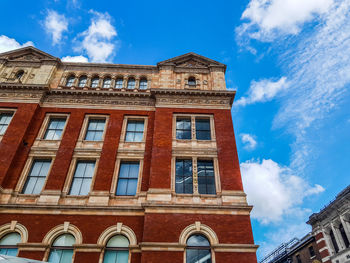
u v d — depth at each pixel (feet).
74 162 65.98
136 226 55.62
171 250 50.42
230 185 60.08
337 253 92.32
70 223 55.57
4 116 74.33
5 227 54.70
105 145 68.49
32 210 56.85
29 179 63.67
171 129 70.33
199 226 53.72
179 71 86.12
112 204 59.26
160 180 60.29
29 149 67.41
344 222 91.61
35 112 74.23
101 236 54.08
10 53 88.79
